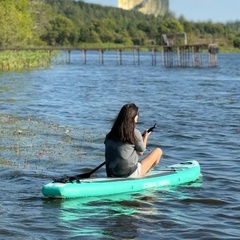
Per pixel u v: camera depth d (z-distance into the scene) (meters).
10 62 70.25
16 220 11.02
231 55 167.88
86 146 19.11
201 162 16.84
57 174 14.96
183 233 10.44
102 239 10.08
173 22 188.00
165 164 16.56
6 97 36.72
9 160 16.56
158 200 12.52
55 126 23.75
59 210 11.73
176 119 27.22
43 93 40.94
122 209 11.83
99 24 190.38
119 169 13.05
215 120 26.89
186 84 52.75
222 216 11.49
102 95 40.66
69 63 96.81
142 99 37.97
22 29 98.81
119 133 12.84
